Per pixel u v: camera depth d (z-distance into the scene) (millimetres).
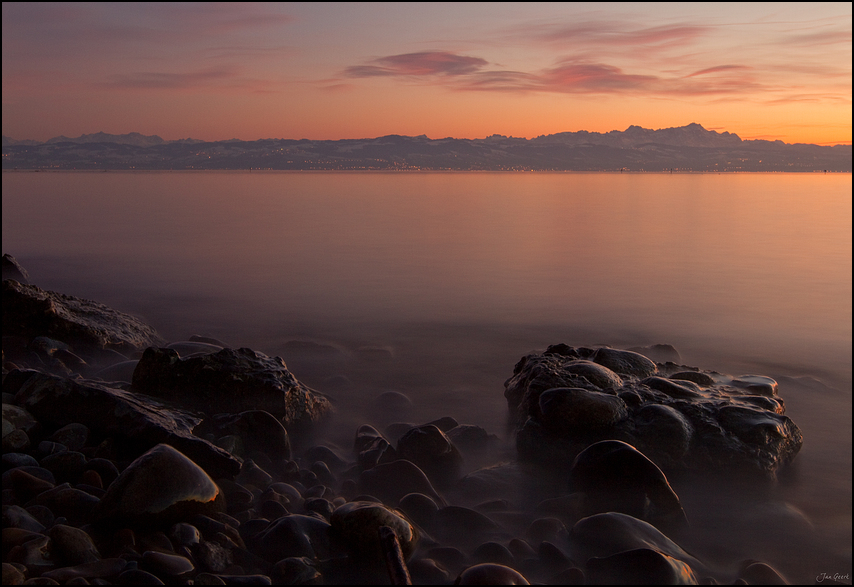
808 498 5535
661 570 3939
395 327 12133
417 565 4176
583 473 5254
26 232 27734
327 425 7133
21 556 3658
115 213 40188
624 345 11016
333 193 75938
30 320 8898
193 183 117500
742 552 4695
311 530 4355
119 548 3934
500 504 5199
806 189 97438
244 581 3812
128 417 5453
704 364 9898
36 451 5145
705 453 5863
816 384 8844
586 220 37875
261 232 29578
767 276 18203
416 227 32969
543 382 6750
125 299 14242
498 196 70062
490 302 14617
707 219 38656
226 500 4855
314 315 13070
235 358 6910
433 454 5871
